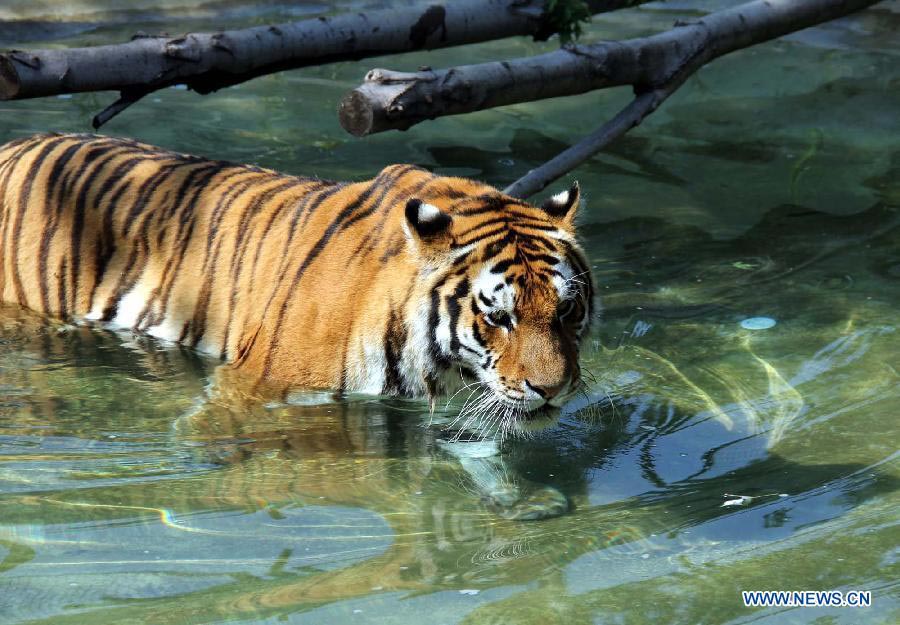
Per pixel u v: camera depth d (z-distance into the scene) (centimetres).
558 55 1284
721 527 757
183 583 688
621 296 1142
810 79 1777
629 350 1043
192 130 1522
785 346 1041
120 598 669
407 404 968
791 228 1291
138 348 1059
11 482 816
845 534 742
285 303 1003
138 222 1109
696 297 1141
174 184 1120
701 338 1060
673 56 1368
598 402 959
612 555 726
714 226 1297
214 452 878
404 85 1138
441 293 919
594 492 818
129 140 1199
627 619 652
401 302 943
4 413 927
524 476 846
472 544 742
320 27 1334
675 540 743
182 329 1066
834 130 1575
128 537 744
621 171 1448
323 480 838
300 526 765
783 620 650
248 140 1492
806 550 725
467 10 1473
